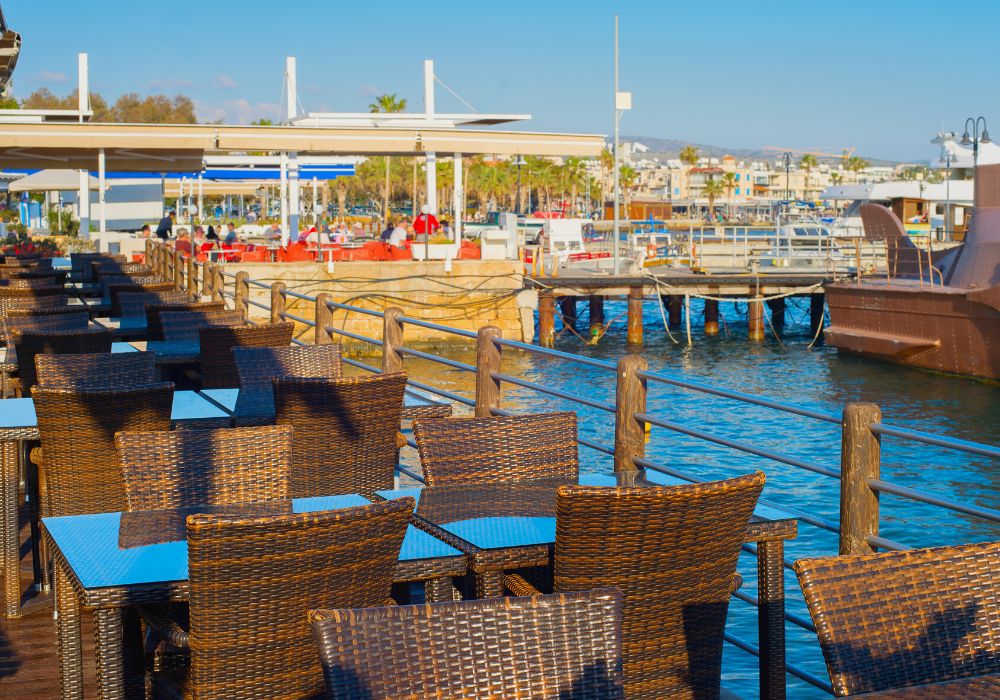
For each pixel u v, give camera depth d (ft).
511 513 13.41
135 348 29.73
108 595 10.40
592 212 505.25
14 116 101.71
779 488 61.11
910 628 8.43
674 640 11.51
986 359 97.25
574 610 8.09
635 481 15.34
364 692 7.57
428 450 15.39
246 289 44.93
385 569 10.66
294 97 113.60
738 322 149.69
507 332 109.60
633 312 127.34
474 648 7.85
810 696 31.63
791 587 41.19
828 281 128.06
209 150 98.27
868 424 13.88
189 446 14.23
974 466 68.18
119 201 166.50
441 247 108.68
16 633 17.04
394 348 26.37
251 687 10.24
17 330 25.66
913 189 166.40
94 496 17.28
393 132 100.68
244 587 9.98
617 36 137.28
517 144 102.22
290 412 17.28
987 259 100.63
